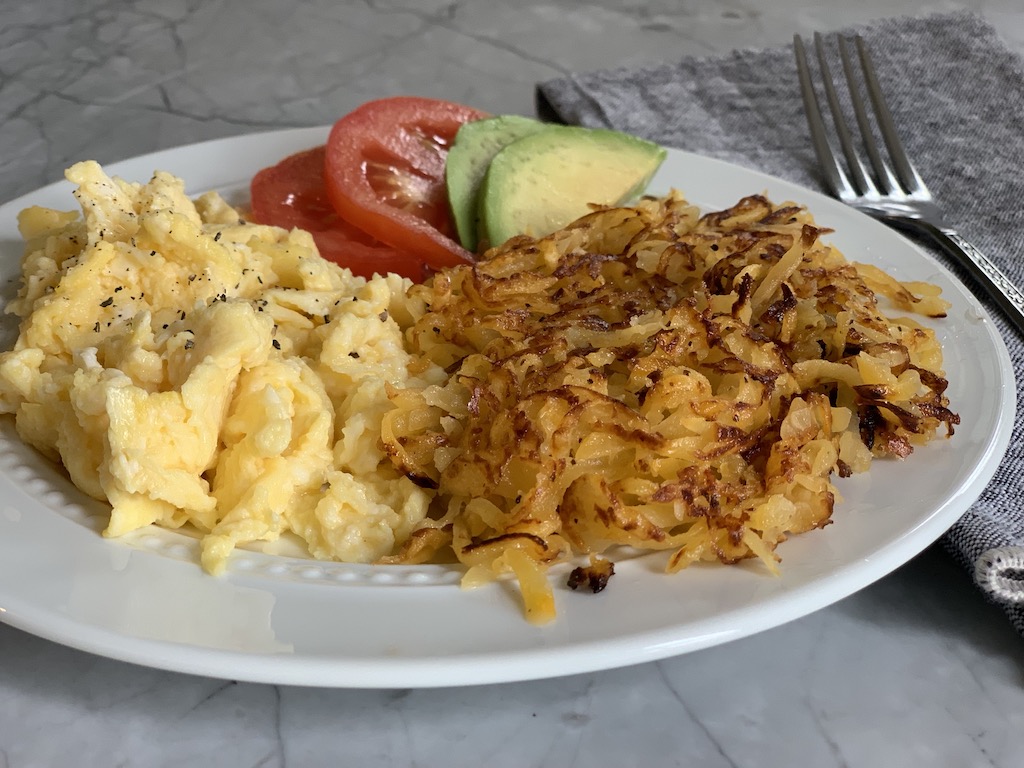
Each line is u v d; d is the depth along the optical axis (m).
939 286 0.35
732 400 0.28
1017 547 0.26
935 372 0.31
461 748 0.24
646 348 0.29
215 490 0.28
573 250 0.34
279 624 0.23
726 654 0.27
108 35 0.63
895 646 0.27
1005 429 0.29
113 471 0.25
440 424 0.29
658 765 0.24
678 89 0.50
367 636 0.23
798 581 0.24
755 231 0.34
